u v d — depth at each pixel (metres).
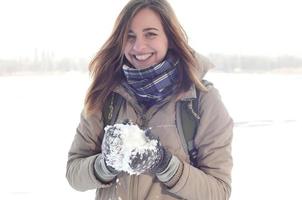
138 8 1.86
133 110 1.89
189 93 1.83
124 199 1.85
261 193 5.44
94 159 1.85
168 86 1.85
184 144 1.83
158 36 1.86
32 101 19.92
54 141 9.81
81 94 24.14
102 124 1.97
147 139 1.64
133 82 1.87
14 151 8.52
